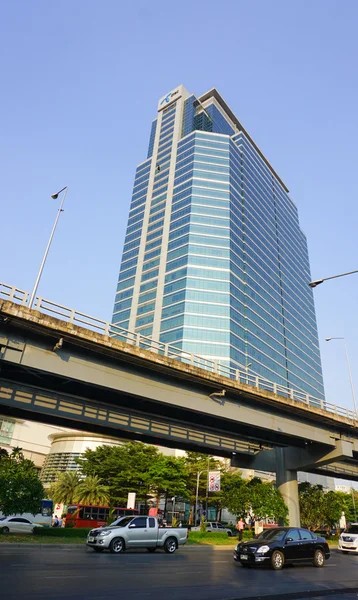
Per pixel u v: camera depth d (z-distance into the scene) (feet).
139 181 540.93
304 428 119.44
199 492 223.10
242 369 378.12
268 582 41.60
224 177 464.65
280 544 55.52
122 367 83.15
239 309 406.82
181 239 428.97
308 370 553.23
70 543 79.05
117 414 94.79
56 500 188.44
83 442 260.21
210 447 119.75
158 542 72.38
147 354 83.30
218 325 375.86
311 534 61.26
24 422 289.74
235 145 512.22
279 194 615.57
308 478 410.11
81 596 28.91
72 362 75.97
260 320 443.32
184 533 76.89
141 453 203.51
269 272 503.20
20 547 69.00
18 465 87.97
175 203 463.83
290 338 514.68
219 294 391.45
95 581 35.99
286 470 132.57
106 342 77.66
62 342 73.31
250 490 124.88
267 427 108.47
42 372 73.26
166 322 389.39
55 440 273.75
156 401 87.20
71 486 191.31
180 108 558.56
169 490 193.57
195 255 410.72
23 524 112.27
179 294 394.32
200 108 566.77
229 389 98.53
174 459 203.41
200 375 92.02
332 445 124.98
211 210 440.04
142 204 511.81
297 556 56.59
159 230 463.83
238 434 117.08
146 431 99.81
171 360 87.40
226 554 76.84
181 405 90.99
